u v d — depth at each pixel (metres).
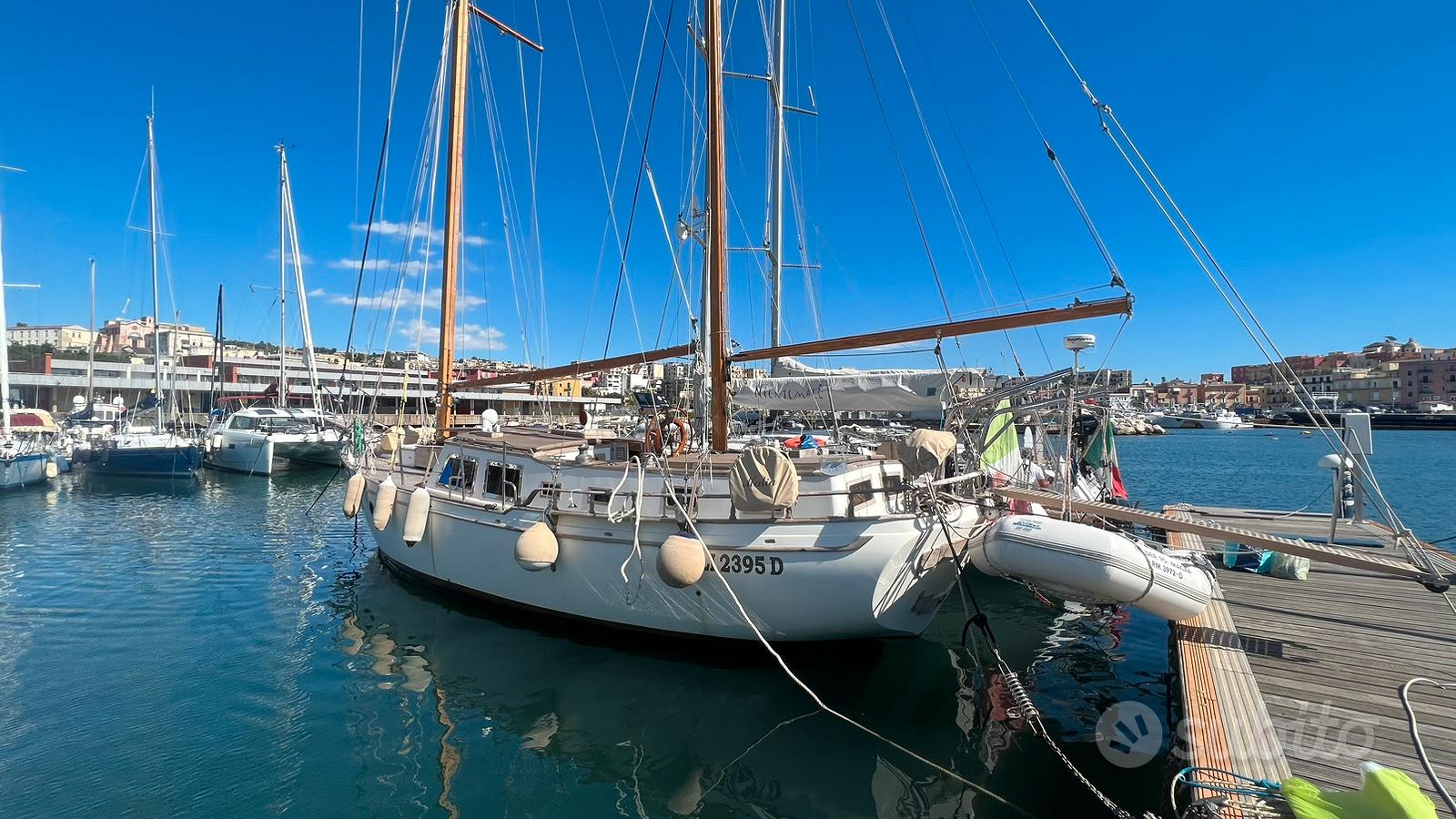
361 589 10.19
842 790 5.18
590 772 5.38
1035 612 9.72
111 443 25.00
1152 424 75.88
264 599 9.90
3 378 23.44
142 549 13.54
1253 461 39.03
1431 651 6.05
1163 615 6.02
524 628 8.25
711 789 5.17
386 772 5.32
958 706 6.57
